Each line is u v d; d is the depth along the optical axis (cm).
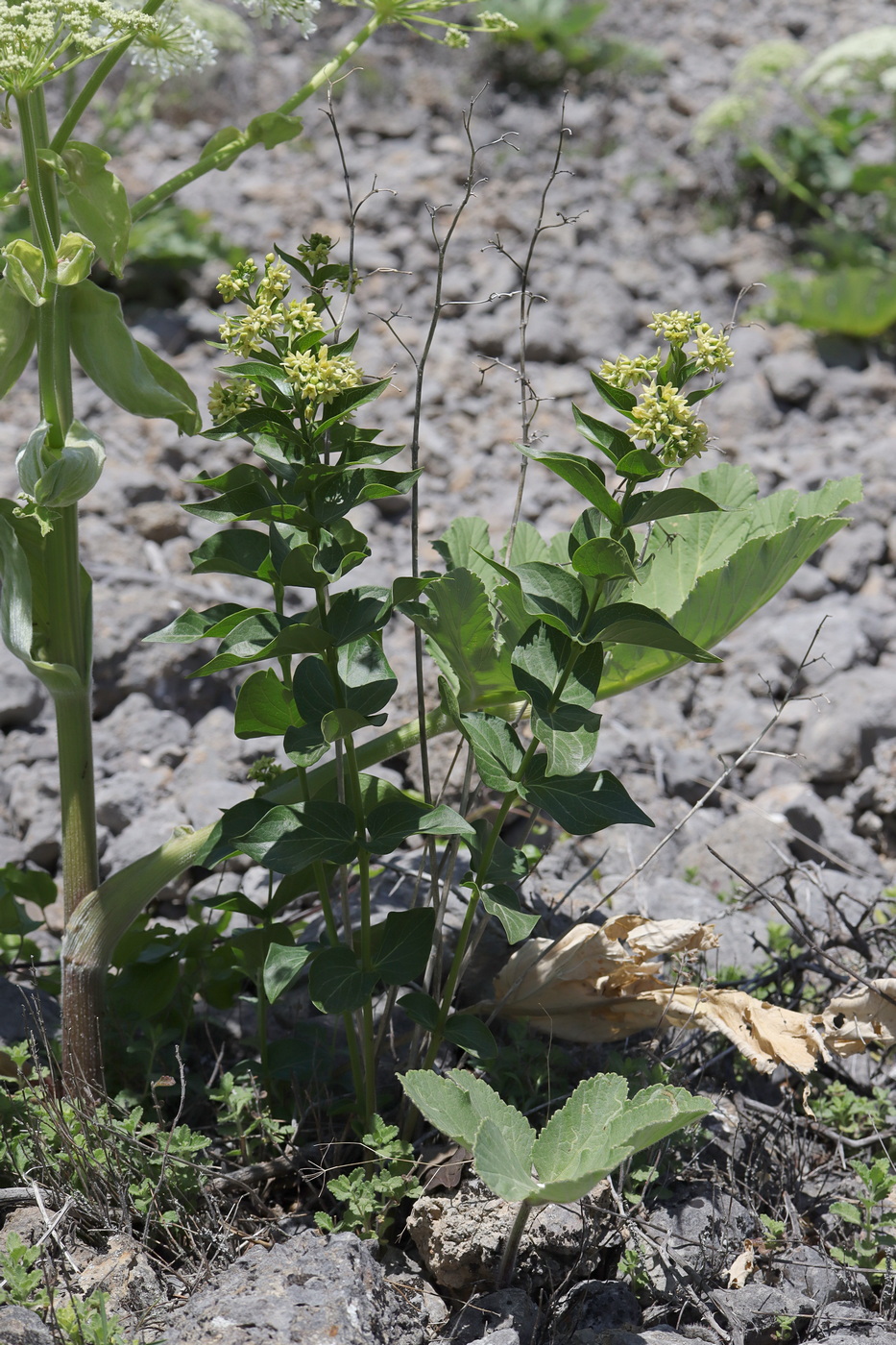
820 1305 237
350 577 349
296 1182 243
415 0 246
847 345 478
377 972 235
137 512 361
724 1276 238
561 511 389
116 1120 242
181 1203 238
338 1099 245
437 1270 235
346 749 234
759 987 255
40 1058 248
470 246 507
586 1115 231
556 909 260
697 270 525
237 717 238
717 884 276
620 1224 237
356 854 234
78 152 238
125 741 294
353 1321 227
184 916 272
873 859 283
